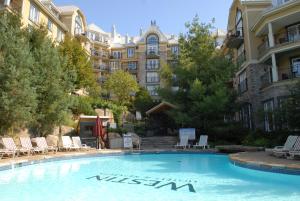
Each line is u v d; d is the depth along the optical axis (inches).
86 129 938.7
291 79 823.7
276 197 284.2
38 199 277.7
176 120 919.0
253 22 1069.1
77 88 1195.3
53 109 711.7
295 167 377.1
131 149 825.5
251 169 438.0
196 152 757.9
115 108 1252.5
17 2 1055.6
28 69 633.0
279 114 719.1
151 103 1619.1
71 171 468.1
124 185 347.6
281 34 986.1
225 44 1301.7
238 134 911.7
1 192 309.1
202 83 956.0
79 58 1198.3
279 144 716.0
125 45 2466.8
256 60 1037.8
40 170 476.7
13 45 621.3
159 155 744.3
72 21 1547.7
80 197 285.6
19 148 569.6
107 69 2406.5
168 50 2363.4
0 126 616.7
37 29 849.5
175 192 307.7
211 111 864.9
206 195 293.4
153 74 2330.2
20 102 594.6
